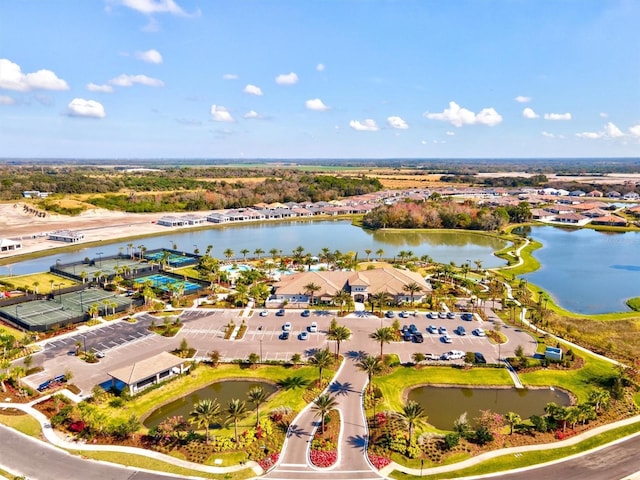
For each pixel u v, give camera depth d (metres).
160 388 80.62
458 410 75.75
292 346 97.44
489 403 78.12
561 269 172.25
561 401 79.00
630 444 65.69
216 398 78.50
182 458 61.88
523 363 88.31
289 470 59.62
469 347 97.38
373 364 77.12
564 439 66.88
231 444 64.25
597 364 90.44
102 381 82.31
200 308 120.44
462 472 59.34
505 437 66.81
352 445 65.06
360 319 113.06
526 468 60.06
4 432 66.94
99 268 160.50
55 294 129.50
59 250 198.38
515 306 121.25
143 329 106.06
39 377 83.25
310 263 167.62
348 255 173.00
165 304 123.25
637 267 175.62
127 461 60.97
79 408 69.44
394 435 66.12
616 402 76.25
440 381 84.00
